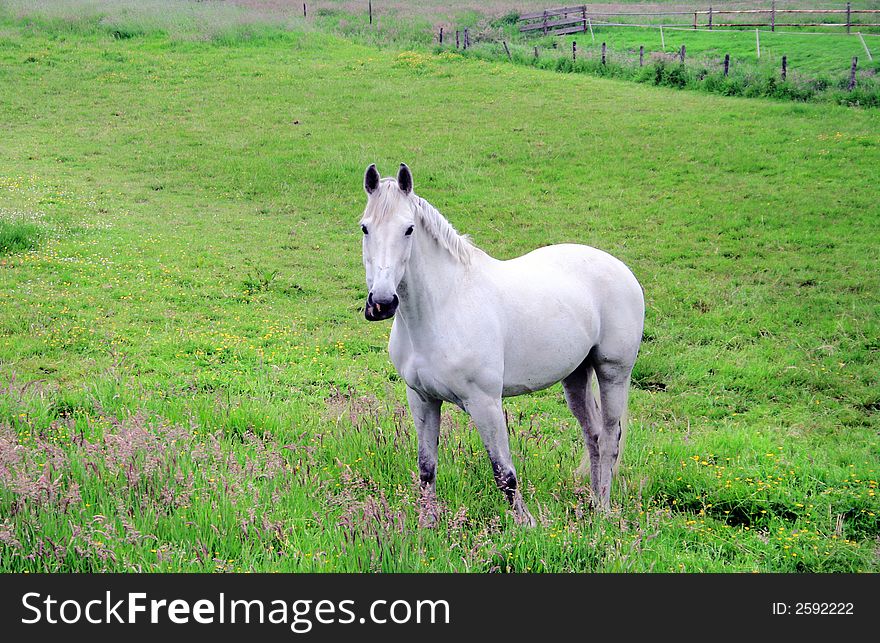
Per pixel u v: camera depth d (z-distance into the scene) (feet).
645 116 75.15
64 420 22.17
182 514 16.28
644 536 16.76
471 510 17.98
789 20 126.41
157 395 25.44
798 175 57.52
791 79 84.23
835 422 26.63
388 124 75.00
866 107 75.66
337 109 80.28
